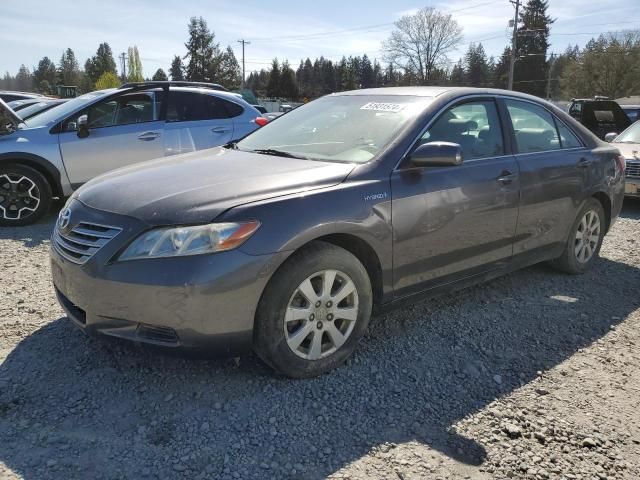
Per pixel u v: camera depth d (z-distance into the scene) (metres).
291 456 2.52
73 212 3.14
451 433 2.73
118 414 2.77
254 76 110.50
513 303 4.39
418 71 74.25
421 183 3.46
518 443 2.66
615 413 2.94
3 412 2.75
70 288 2.99
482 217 3.84
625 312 4.29
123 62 85.81
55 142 6.68
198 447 2.55
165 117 7.35
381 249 3.27
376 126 3.71
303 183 3.10
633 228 7.19
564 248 4.82
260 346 2.94
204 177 3.21
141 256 2.75
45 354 3.32
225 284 2.72
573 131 4.88
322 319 3.10
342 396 2.99
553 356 3.56
